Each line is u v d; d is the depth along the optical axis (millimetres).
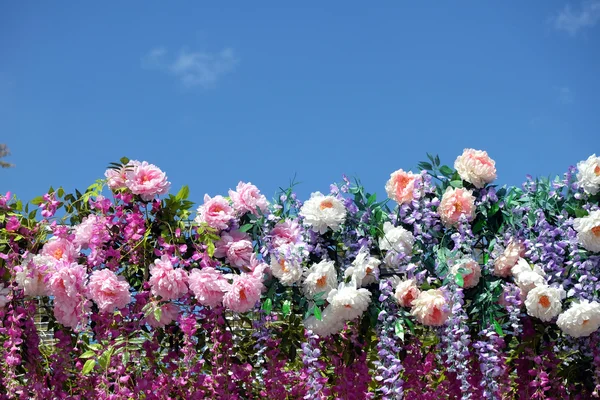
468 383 3061
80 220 3193
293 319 3307
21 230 3100
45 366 3312
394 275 3232
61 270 2936
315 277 3070
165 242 3111
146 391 3051
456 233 3236
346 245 3232
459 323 3119
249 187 3256
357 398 3281
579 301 3252
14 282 3066
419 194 3275
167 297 2994
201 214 3164
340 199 3270
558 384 3400
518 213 3326
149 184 3070
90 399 3131
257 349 3355
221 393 3119
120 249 3098
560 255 3354
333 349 3326
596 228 3217
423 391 3389
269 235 3176
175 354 3189
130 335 3000
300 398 3375
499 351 3285
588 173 3348
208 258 3105
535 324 3426
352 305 3018
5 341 3076
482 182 3348
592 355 3295
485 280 3285
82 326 2969
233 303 2992
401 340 3342
